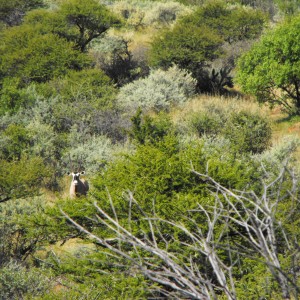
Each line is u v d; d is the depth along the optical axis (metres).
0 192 51.00
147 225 31.86
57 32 121.38
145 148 40.69
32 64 105.62
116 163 41.97
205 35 111.94
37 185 58.53
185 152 40.28
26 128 74.69
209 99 94.75
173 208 33.59
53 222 35.50
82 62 109.06
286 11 155.12
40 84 97.69
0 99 86.25
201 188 37.50
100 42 130.12
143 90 93.81
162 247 30.95
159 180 37.19
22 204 48.66
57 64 105.94
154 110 89.56
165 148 42.38
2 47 114.88
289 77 80.94
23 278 35.91
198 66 113.44
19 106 84.69
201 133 71.31
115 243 31.27
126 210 34.62
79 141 74.88
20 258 44.84
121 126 79.94
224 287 13.32
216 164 38.53
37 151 69.94
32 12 131.62
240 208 33.09
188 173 37.81
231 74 114.50
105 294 27.83
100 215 34.75
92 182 39.69
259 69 83.06
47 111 82.50
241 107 86.62
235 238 30.98
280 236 21.61
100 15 121.81
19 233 45.38
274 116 84.88
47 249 46.66
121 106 86.94
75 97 87.19
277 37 81.69
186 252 24.39
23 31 116.50
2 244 44.12
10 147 70.56
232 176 37.22
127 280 26.52
